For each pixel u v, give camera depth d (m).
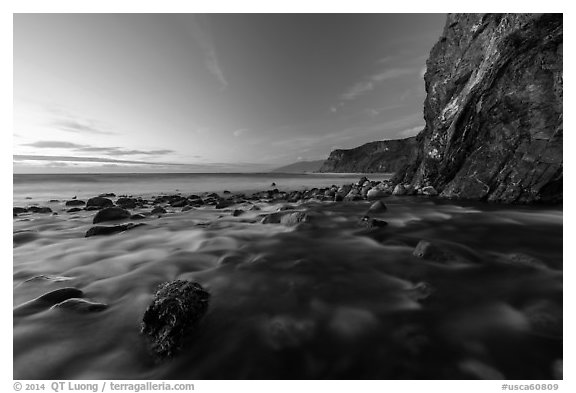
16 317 3.48
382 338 3.03
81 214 13.22
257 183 41.19
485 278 4.35
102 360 2.86
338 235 7.26
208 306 3.61
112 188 32.56
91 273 5.13
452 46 14.23
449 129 12.31
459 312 3.45
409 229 7.62
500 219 8.05
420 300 3.79
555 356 2.70
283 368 2.71
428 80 15.99
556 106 8.88
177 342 2.98
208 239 7.27
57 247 6.92
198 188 31.98
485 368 2.62
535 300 3.62
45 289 4.43
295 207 12.15
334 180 49.72
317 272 4.80
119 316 3.56
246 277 4.63
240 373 2.68
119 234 8.14
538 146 9.27
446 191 12.25
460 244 5.97
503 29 10.34
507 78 10.14
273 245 6.51
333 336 3.09
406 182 16.78
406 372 2.62
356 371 2.65
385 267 4.96
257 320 3.37
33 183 41.19
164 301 3.29
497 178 10.39
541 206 9.10
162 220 10.67
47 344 3.06
